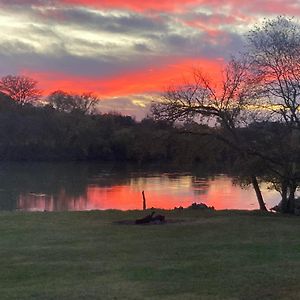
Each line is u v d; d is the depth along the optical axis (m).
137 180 68.44
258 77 35.34
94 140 98.38
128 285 13.27
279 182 35.22
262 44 35.66
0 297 12.12
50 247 20.02
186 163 38.50
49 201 51.22
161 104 36.59
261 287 12.60
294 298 11.48
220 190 57.56
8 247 20.08
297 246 19.42
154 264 16.12
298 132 33.81
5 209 45.69
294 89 33.31
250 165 33.81
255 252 18.05
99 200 51.31
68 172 80.50
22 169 84.75
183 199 51.16
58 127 100.81
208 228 25.48
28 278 14.59
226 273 14.40
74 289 12.89
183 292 12.35
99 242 21.23
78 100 122.25
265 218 30.34
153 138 37.12
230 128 35.25
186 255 17.69
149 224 27.31
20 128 100.19
